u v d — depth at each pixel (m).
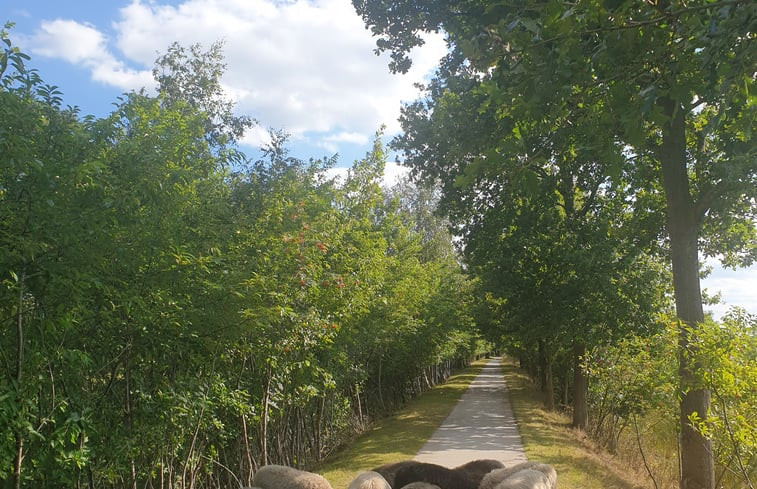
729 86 4.82
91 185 5.32
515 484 5.60
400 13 12.49
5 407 4.72
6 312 5.11
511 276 20.30
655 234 19.00
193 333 7.34
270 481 6.11
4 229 4.93
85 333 6.44
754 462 11.71
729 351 10.30
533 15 5.32
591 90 6.02
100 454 6.76
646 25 5.15
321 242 10.18
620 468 15.38
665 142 11.96
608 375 16.22
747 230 17.02
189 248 7.45
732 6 4.49
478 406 27.17
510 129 5.91
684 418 11.75
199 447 9.29
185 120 9.15
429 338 30.48
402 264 22.12
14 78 5.31
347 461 13.97
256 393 10.85
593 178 19.62
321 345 11.83
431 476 6.77
